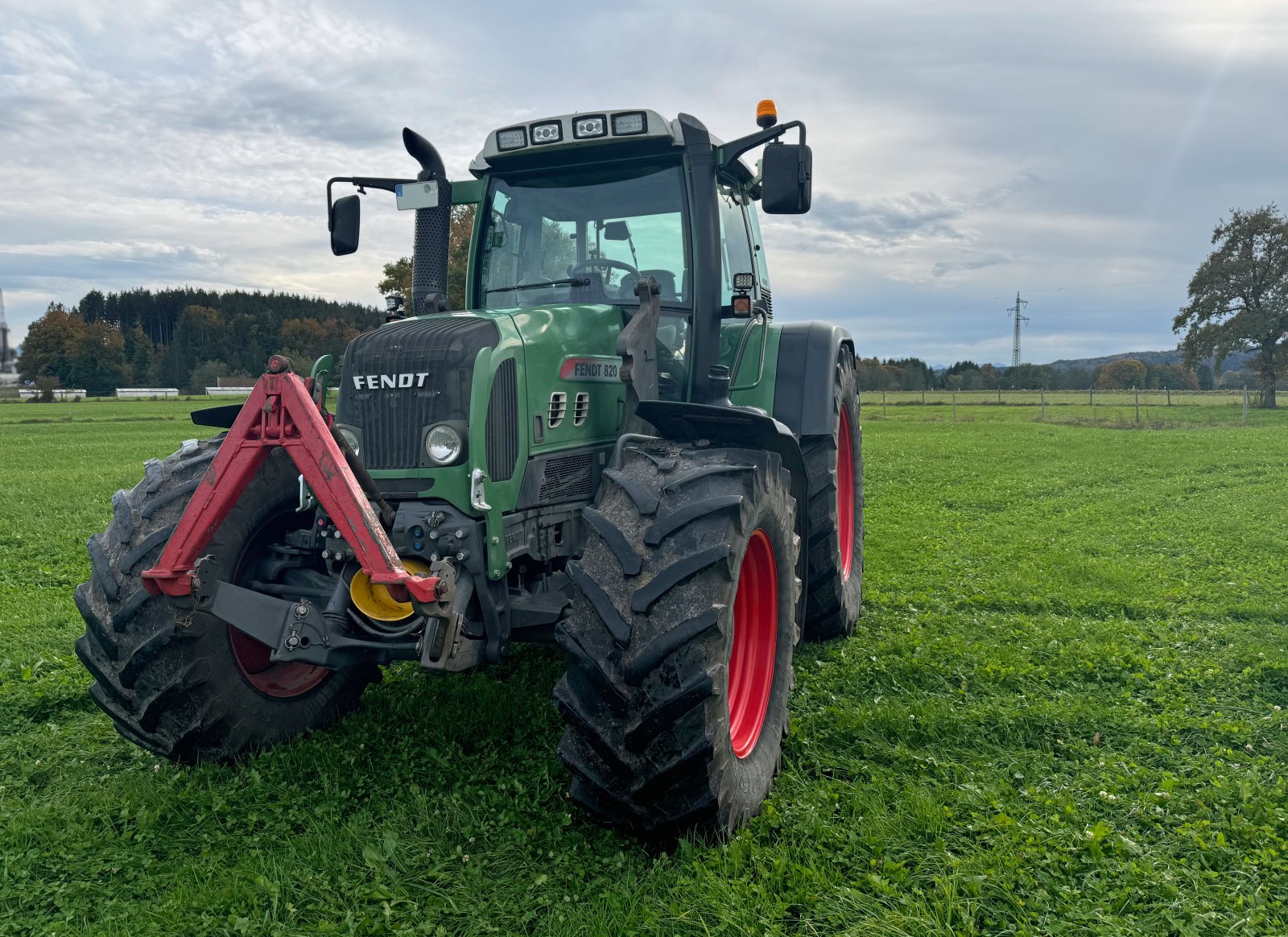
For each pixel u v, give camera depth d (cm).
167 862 309
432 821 327
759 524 346
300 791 353
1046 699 452
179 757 371
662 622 295
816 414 523
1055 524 968
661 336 434
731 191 508
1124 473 1438
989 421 3391
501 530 344
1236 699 451
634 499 320
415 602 307
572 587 312
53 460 1950
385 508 328
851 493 638
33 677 493
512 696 441
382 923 269
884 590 690
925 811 325
